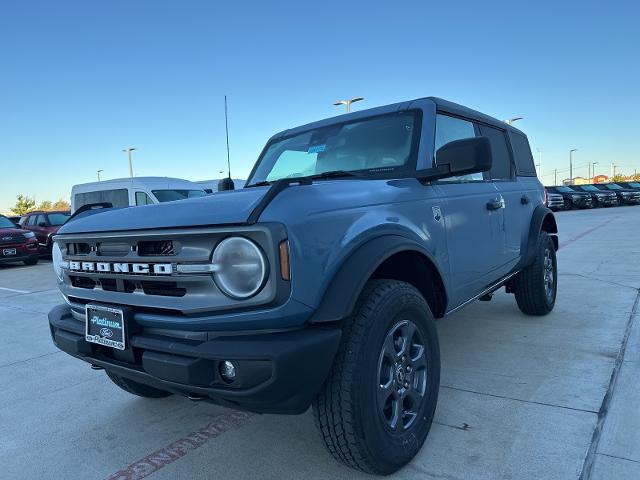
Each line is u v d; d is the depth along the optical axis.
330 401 2.21
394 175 3.08
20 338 5.71
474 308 5.69
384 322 2.32
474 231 3.50
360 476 2.51
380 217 2.52
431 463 2.54
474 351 4.18
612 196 32.94
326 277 2.13
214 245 2.05
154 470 2.70
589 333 4.48
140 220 2.35
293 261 2.00
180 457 2.81
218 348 2.01
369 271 2.23
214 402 2.21
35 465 2.83
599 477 2.34
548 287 5.16
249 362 1.97
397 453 2.40
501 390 3.36
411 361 2.59
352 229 2.31
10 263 15.77
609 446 2.58
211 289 2.08
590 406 3.03
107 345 2.40
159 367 2.14
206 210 2.19
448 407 3.14
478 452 2.62
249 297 2.00
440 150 2.83
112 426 3.28
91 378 4.24
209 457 2.79
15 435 3.22
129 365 2.36
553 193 32.88
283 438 2.95
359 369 2.21
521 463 2.49
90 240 2.51
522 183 4.79
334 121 3.76
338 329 2.13
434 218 2.99
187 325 2.13
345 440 2.23
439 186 3.21
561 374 3.56
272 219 2.01
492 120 4.50
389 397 2.48
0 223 14.95
